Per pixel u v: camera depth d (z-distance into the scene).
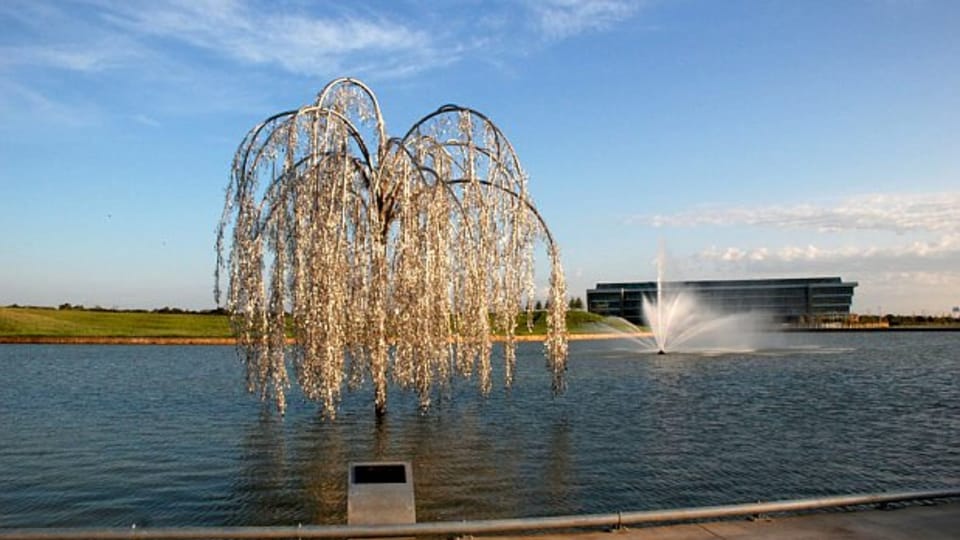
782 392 31.95
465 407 26.38
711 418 23.89
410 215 17.38
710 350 68.81
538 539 8.85
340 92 18.20
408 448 18.45
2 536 8.17
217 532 8.40
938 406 27.06
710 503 13.09
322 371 16.14
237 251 16.97
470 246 18.05
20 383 38.38
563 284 20.03
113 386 36.69
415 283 17.11
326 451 18.19
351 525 8.68
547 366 20.19
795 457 17.27
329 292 16.12
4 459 17.44
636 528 9.24
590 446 18.66
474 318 18.11
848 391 32.38
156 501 13.51
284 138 17.11
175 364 53.22
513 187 19.16
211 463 16.84
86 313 109.81
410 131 19.09
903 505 10.26
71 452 18.28
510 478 15.01
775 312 171.75
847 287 169.38
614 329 118.44
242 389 34.72
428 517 12.14
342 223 16.52
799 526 9.24
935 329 149.00
